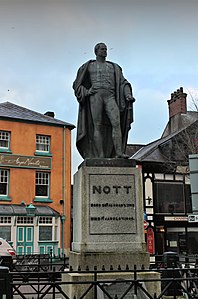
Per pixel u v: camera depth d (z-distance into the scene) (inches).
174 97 1317.7
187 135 1004.6
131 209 278.5
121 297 218.7
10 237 928.9
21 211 952.3
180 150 1045.2
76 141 312.5
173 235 1056.2
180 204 1074.7
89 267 259.8
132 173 285.0
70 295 247.4
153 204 1051.3
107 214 274.7
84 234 268.7
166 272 313.1
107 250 267.4
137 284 220.1
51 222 989.2
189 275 300.5
